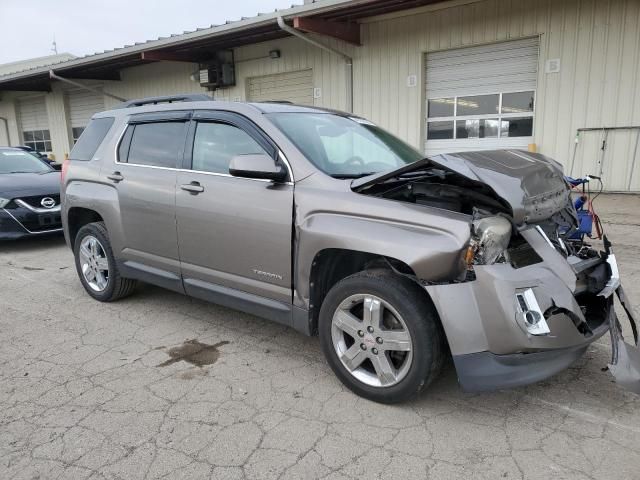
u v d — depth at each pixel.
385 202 3.00
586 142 9.14
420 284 2.79
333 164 3.50
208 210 3.76
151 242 4.28
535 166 3.22
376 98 11.31
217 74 13.72
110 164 4.64
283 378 3.42
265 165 3.28
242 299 3.69
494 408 3.03
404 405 3.07
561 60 9.06
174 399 3.17
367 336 3.04
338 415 2.97
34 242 8.16
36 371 3.56
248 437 2.77
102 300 4.99
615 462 2.53
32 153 9.24
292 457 2.60
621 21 8.45
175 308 4.80
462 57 10.20
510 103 9.84
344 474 2.47
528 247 2.95
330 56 11.88
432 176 3.26
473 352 2.69
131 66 15.95
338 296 3.13
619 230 7.12
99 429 2.86
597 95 8.88
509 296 2.63
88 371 3.55
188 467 2.54
